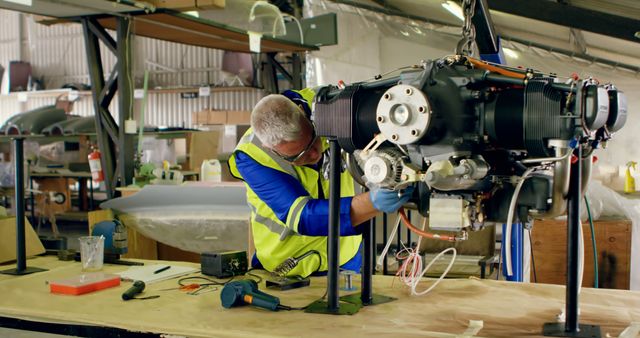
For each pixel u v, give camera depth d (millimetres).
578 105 1263
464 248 3830
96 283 1903
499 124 1358
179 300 1769
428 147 1388
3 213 2553
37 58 12156
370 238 1694
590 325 1441
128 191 4551
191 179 6559
